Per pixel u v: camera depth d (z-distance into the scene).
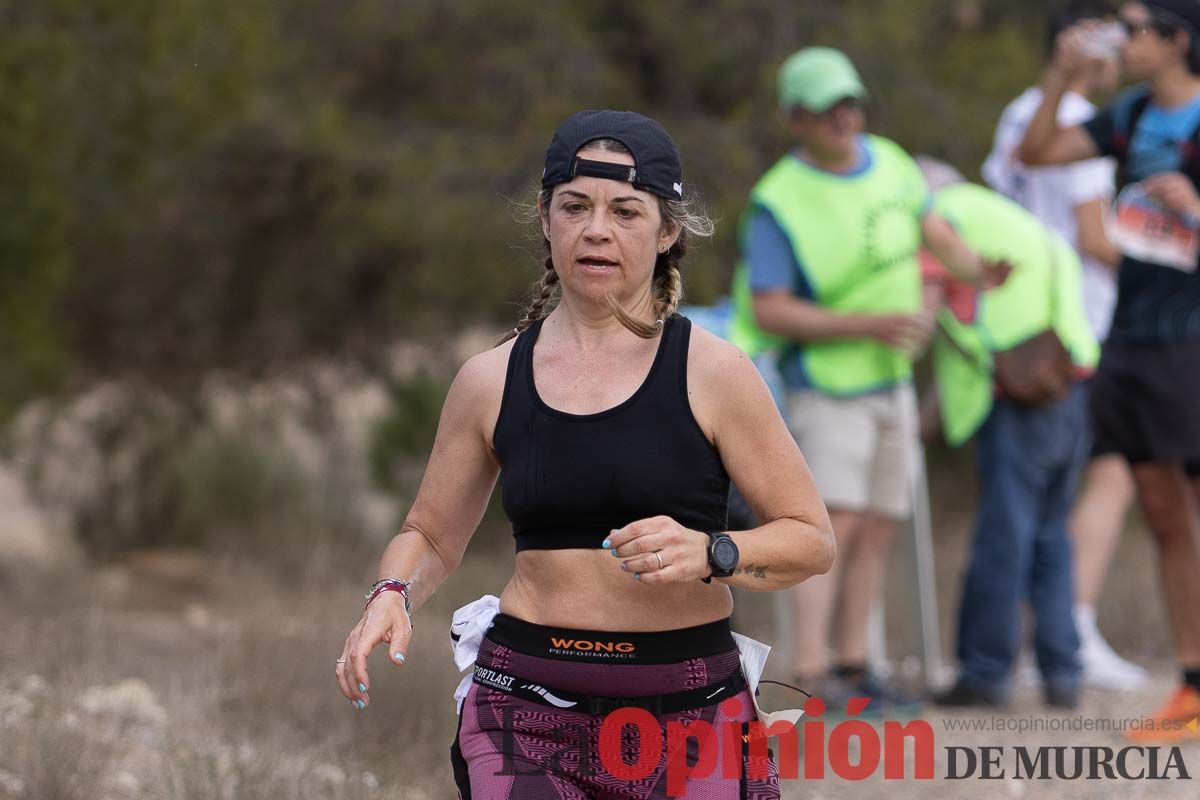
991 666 23.81
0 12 34.38
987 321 23.75
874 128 43.44
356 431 49.94
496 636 11.02
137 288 46.19
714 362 10.64
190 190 43.62
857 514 23.12
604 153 10.73
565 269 10.84
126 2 37.59
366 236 44.12
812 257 22.80
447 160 42.97
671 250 11.30
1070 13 22.47
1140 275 21.75
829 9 44.84
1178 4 21.30
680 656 10.73
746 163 41.84
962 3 46.69
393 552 11.30
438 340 47.47
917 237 23.19
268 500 47.47
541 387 10.83
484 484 11.40
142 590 37.50
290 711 20.53
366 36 45.44
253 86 41.78
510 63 44.28
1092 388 22.42
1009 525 23.73
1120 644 29.38
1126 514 42.81
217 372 48.53
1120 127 22.20
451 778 19.02
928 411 26.27
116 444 46.88
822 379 22.97
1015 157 23.81
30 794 15.99
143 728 19.41
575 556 10.70
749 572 10.25
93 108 37.75
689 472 10.58
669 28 44.81
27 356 36.59
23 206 35.12
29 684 20.50
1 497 48.38
